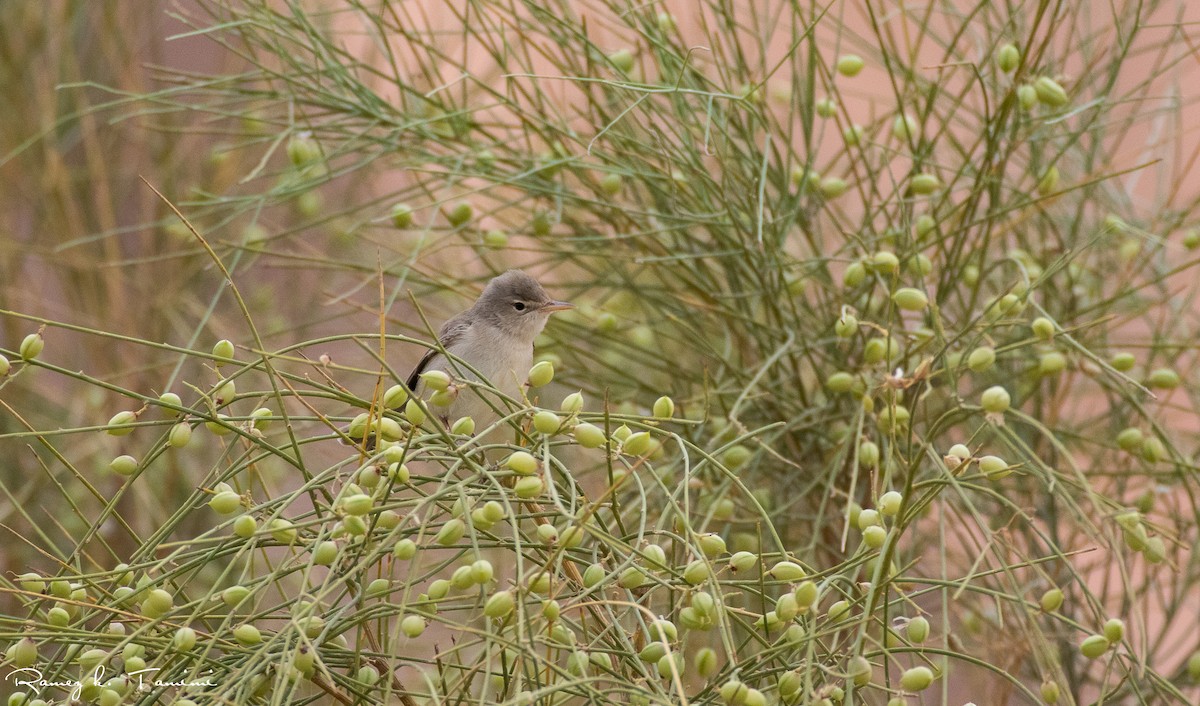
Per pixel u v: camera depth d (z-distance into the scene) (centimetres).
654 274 1170
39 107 1422
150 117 1434
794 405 1065
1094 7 1341
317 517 734
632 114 1095
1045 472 823
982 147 1237
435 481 736
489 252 1350
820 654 736
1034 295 1079
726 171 1001
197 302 1449
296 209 1449
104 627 729
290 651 635
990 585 1086
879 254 951
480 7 1161
